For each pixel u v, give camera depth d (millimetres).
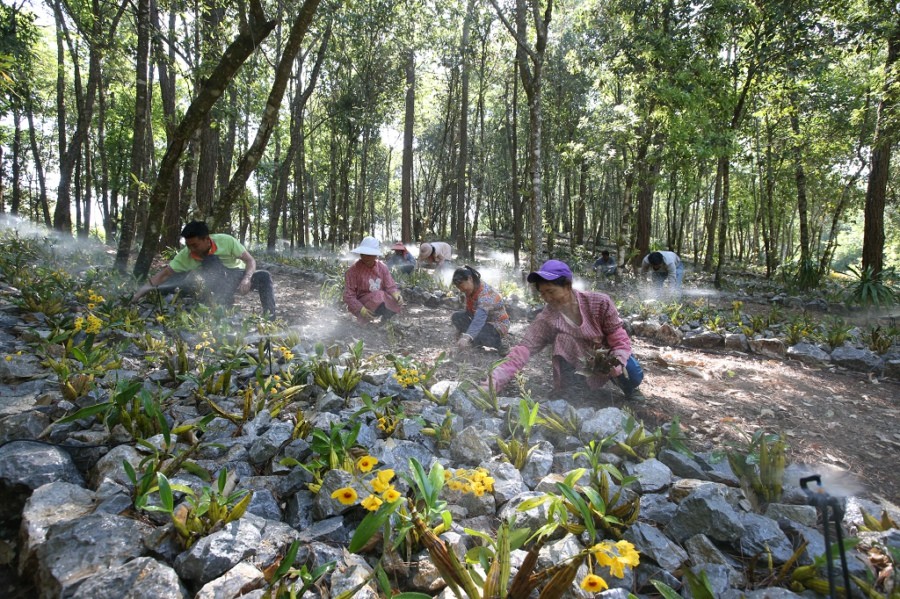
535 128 7734
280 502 2361
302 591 1646
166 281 5559
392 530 2041
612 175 23844
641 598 1888
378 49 15023
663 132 10508
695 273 16688
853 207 18906
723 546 2139
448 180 20578
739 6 9109
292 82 16469
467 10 13836
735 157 12203
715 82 9695
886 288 9094
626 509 2188
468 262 16438
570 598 1794
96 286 5770
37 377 3275
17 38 9133
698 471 2625
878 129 9945
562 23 15570
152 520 2043
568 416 3072
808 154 13391
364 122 15852
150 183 12164
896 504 2539
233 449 2662
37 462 2262
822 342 5719
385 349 5016
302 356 4164
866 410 3826
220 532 1854
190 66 8180
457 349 4559
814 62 9766
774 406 3842
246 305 6793
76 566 1739
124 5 8492
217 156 14164
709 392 4129
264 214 31797
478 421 3111
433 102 21172
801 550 1950
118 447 2422
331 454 2344
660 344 5934
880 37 9148
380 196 36156
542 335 3664
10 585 1890
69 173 13070
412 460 1924
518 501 2295
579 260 16766
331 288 7578
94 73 11836
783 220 27938
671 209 32531
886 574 1880
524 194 8125
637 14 10320
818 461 2959
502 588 1631
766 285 13289
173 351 4078
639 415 3475
